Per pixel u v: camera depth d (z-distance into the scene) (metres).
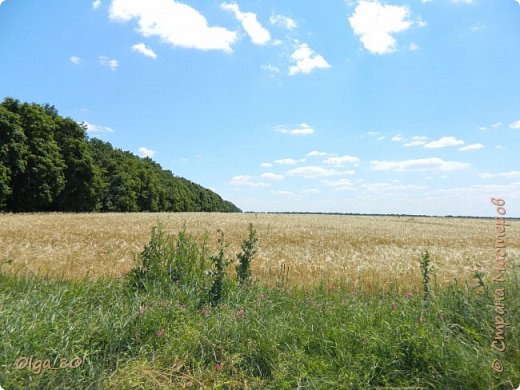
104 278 7.10
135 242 16.88
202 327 4.35
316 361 3.72
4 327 3.89
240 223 35.06
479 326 4.53
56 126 53.34
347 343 4.02
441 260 14.73
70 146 54.53
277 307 5.51
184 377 3.56
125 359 3.83
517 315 4.54
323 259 13.45
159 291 5.95
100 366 3.68
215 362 3.80
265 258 12.86
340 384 3.43
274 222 39.66
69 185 54.97
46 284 6.19
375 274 10.28
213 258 6.45
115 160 74.25
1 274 6.62
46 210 53.31
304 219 52.09
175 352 3.88
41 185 46.88
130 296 5.76
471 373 3.53
